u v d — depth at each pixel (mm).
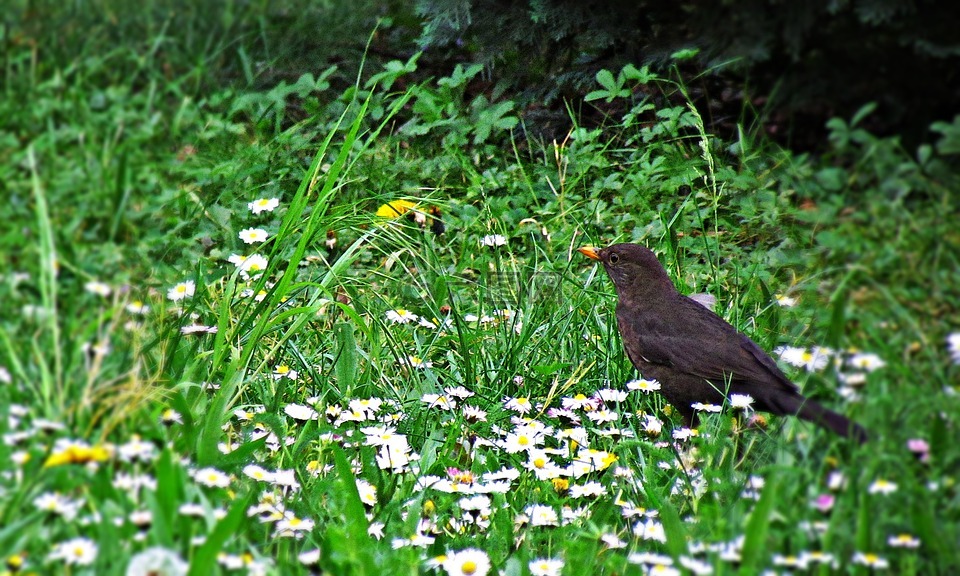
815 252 10695
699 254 12070
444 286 10797
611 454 8242
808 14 11047
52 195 11219
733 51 12016
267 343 9586
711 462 8234
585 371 9656
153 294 9859
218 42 16234
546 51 14320
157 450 6879
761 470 7172
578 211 12664
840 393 7520
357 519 7082
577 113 14547
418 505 7285
